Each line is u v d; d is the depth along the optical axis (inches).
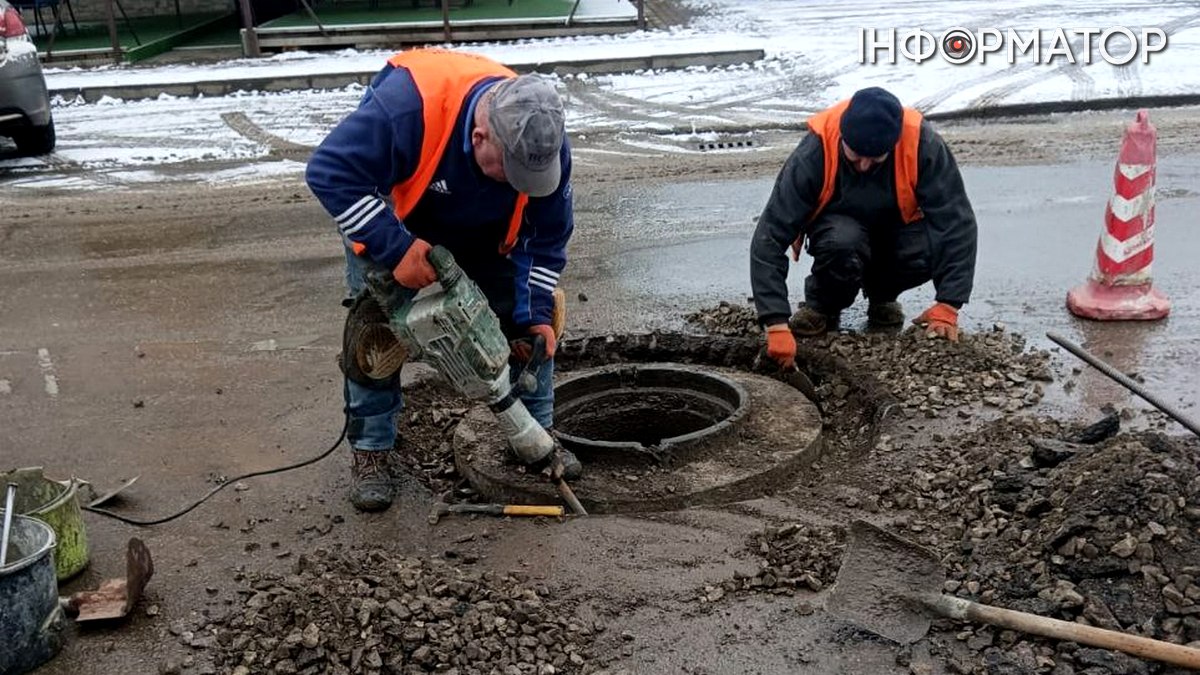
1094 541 125.6
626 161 367.9
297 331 225.3
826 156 189.8
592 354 211.3
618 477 157.0
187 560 141.7
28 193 354.9
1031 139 373.7
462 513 152.4
